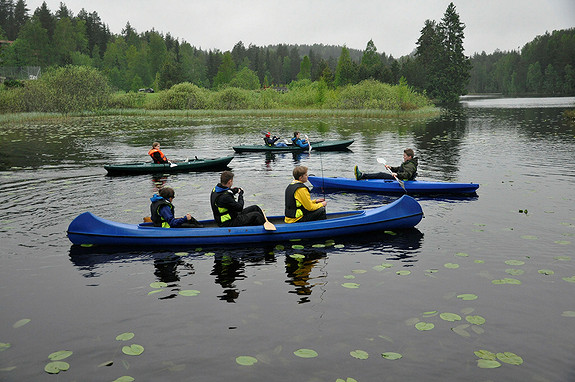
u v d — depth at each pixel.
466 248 5.43
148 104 43.31
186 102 42.94
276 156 14.03
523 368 3.00
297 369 3.01
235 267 4.91
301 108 44.53
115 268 4.90
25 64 84.19
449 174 10.46
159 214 5.73
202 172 11.08
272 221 6.23
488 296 4.09
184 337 3.44
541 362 3.07
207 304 4.00
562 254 5.14
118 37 119.50
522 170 10.80
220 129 25.03
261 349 3.26
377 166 12.08
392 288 4.30
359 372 2.97
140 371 3.01
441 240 5.75
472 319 3.66
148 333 3.51
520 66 141.75
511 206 7.41
